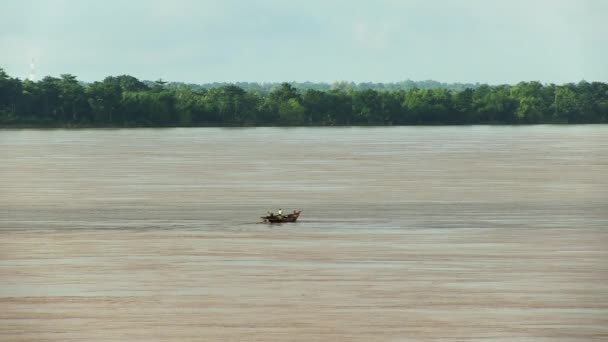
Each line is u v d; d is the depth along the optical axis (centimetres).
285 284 13375
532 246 16300
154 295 12800
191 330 11281
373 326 11394
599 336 11031
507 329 11269
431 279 13625
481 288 13075
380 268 14412
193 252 15838
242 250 16000
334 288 13112
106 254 15712
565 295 12688
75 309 12125
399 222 19312
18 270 14400
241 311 12012
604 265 14575
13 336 11094
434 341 10881
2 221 19688
